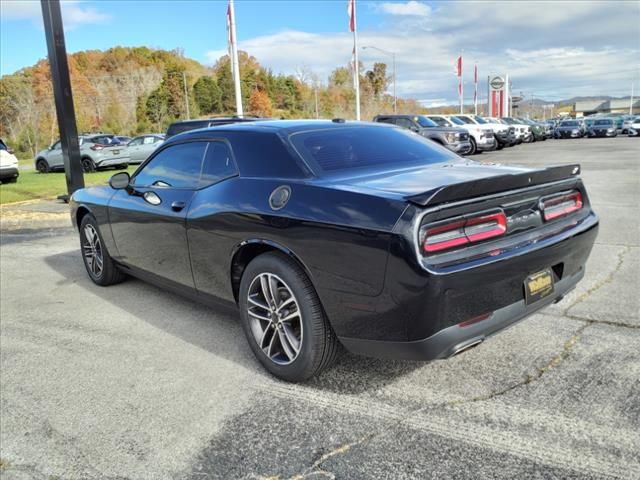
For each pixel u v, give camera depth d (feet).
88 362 11.43
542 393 9.23
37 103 211.20
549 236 9.36
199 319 13.84
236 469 7.64
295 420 8.82
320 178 9.80
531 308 9.20
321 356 9.52
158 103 276.82
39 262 21.24
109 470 7.73
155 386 10.21
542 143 105.09
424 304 7.77
